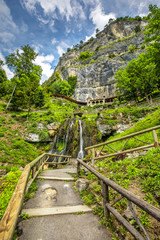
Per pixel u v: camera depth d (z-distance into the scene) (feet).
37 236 5.76
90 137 51.62
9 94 83.97
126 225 5.08
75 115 90.89
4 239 3.89
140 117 47.85
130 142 22.03
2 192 8.76
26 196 9.48
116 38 215.10
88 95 164.76
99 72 167.94
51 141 52.03
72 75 192.03
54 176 15.78
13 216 4.79
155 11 33.86
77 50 280.72
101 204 8.41
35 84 70.03
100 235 5.95
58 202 9.39
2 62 93.66
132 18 231.30
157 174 8.31
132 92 82.74
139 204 4.34
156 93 82.69
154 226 5.62
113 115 54.13
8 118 62.54
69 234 5.98
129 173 10.23
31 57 103.24
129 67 75.46
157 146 12.21
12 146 41.22
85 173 15.55
